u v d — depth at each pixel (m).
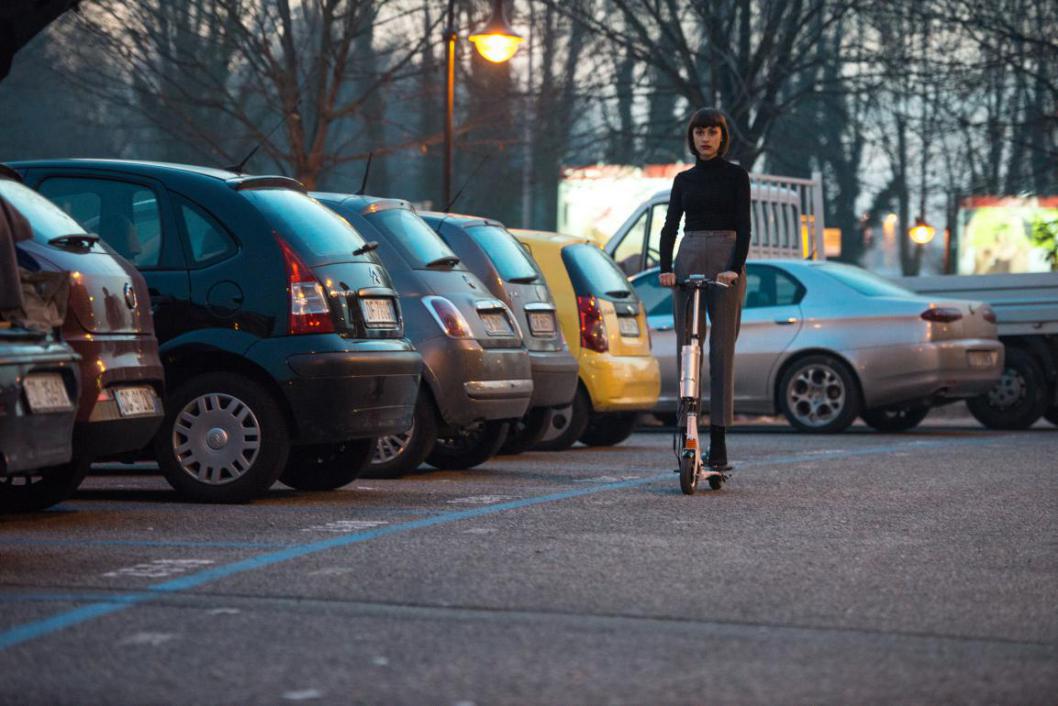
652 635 8.28
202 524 12.75
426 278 17.36
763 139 51.62
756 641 8.15
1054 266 46.38
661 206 33.88
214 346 14.36
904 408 27.94
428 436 17.14
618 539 11.86
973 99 51.59
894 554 11.26
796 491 15.69
